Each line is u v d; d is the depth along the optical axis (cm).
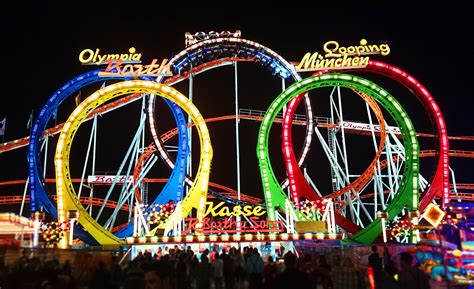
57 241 2695
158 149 3688
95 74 3366
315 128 4766
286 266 797
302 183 3089
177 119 3281
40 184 3002
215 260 1622
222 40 3703
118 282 1309
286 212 2902
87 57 3475
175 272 1534
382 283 1013
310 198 3064
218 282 1599
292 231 2844
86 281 1588
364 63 3334
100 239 2856
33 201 2958
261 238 2622
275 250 2675
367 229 2909
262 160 3052
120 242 2864
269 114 3133
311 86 3172
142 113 4553
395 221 2956
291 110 3269
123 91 3105
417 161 2941
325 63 3434
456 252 1491
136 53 3503
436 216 1446
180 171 3138
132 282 1210
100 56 3472
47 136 4559
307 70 3459
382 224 2842
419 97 3241
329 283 1197
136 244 2609
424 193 3159
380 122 4122
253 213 2856
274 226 2814
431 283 1177
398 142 4806
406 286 926
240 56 4316
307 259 1529
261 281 1454
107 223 4066
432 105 3144
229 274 1566
